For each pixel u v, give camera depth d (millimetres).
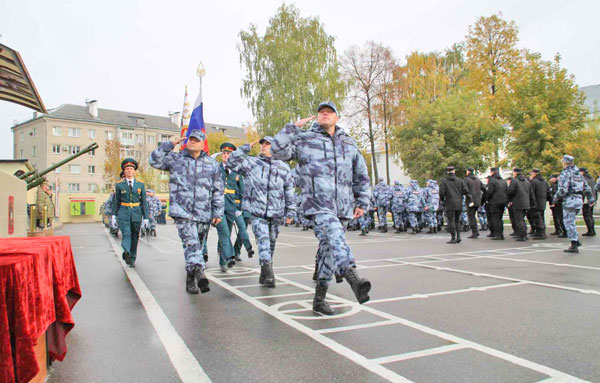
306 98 32625
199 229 5668
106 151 56719
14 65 5184
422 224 17438
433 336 3562
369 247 11109
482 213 17344
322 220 4070
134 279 6598
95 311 4562
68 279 3309
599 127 26531
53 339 2865
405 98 35062
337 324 3955
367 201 4516
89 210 46406
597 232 14398
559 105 19781
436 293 5227
